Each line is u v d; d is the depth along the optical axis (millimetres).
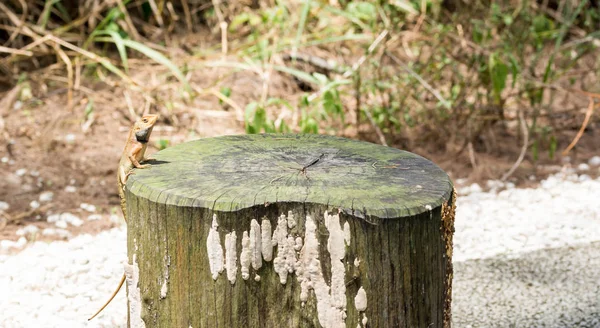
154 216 2654
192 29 7781
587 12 7840
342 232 2551
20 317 3936
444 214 2715
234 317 2621
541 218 5285
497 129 6797
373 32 6273
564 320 4102
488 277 4547
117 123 6324
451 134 6359
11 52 6629
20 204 5273
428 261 2691
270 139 3326
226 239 2562
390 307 2631
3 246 4719
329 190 2670
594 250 4879
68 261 4504
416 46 6996
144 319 2783
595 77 7555
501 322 4074
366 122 6281
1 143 5961
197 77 6918
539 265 4691
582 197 5637
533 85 6297
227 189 2660
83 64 6910
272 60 6363
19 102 6484
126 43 6086
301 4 7480
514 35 6598
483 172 6027
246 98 6734
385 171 2922
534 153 6164
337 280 2584
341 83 5598
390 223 2545
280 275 2592
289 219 2561
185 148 3168
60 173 5699
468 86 6312
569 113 7008
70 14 7527
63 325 3869
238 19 6898
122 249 4691
